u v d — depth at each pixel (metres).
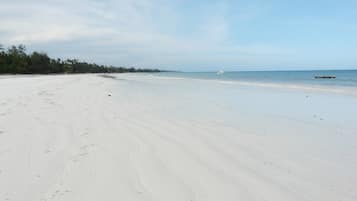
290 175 3.90
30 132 5.84
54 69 103.12
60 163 4.17
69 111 8.50
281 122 7.68
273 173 3.97
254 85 25.61
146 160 4.41
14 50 91.31
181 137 5.87
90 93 14.97
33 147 4.88
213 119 8.01
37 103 9.94
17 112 7.91
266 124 7.38
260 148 5.17
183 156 4.65
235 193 3.32
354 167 4.23
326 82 31.02
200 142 5.52
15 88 16.75
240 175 3.88
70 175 3.75
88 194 3.23
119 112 8.74
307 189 3.47
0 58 79.69
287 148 5.19
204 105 11.02
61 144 5.11
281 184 3.60
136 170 3.99
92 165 4.13
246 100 12.96
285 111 9.64
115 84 27.42
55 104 9.91
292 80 37.78
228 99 13.35
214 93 16.86
